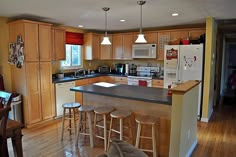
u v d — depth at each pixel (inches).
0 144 75.4
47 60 167.6
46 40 165.6
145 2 114.3
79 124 126.8
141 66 238.7
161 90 129.3
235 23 192.4
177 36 195.9
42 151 116.8
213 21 165.0
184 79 175.9
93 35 230.1
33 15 151.6
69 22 184.1
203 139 135.2
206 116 168.7
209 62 163.3
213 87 200.4
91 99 139.6
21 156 86.9
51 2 114.3
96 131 132.7
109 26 210.1
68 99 188.9
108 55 243.3
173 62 179.3
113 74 234.8
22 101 157.1
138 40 125.0
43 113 166.6
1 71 160.2
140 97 107.2
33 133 144.3
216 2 114.0
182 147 100.0
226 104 232.2
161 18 163.2
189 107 107.7
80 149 119.6
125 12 140.6
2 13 144.3
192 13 144.1
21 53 152.0
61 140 132.3
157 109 111.3
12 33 158.4
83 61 238.5
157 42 209.3
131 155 42.6
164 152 110.5
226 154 114.9
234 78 275.4
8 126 81.2
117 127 128.9
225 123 166.6
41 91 164.1
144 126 116.0
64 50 191.9
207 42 162.2
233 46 272.2
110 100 130.0
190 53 171.2
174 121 94.9
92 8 128.8
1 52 159.3
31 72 155.7
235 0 109.3
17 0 110.6
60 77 199.3
